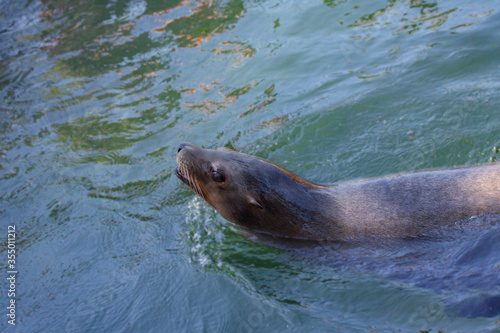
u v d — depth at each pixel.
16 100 10.84
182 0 13.62
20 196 7.83
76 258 6.21
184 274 5.48
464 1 10.10
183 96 9.59
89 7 14.38
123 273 5.75
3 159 8.91
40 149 9.01
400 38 9.49
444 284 4.57
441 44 8.83
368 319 4.38
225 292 5.08
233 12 12.36
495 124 6.73
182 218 6.54
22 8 15.16
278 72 9.52
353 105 7.93
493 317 4.07
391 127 7.29
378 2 10.99
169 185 7.30
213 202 5.96
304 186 5.73
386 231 5.24
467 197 5.10
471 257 4.75
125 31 12.72
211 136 8.16
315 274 5.16
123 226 6.65
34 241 6.76
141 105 9.64
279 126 7.94
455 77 7.93
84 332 4.94
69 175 8.10
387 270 4.95
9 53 12.94
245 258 5.60
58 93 10.75
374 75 8.59
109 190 7.51
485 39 8.56
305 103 8.38
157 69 10.78
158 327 4.81
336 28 10.48
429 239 5.07
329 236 5.48
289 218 5.63
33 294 5.73
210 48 11.07
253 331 4.52
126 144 8.59
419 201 5.22
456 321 4.12
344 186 5.67
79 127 9.40
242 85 9.45
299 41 10.33
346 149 7.11
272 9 11.95
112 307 5.21
